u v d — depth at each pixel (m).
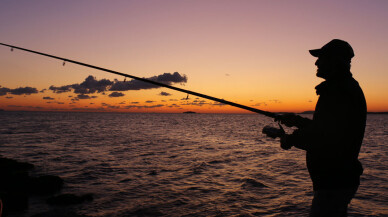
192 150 16.67
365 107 1.89
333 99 1.85
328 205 1.92
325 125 1.82
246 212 5.84
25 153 14.71
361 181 8.33
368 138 26.81
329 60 1.96
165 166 11.23
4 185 7.30
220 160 12.81
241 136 28.75
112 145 18.89
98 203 6.55
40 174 9.73
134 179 8.98
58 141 20.98
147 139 23.98
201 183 8.41
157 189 7.75
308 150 1.92
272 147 18.50
